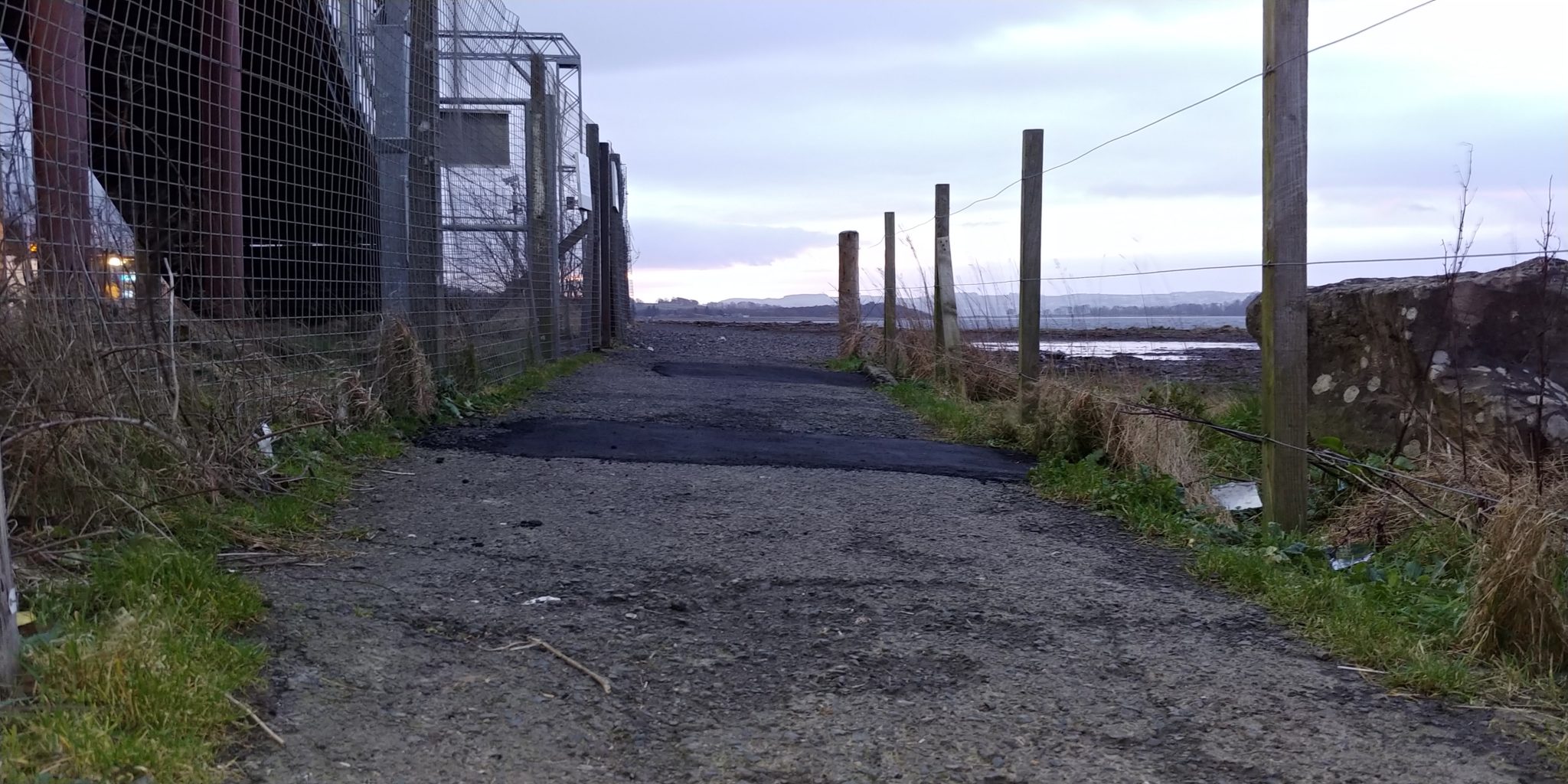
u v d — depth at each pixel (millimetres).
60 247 4332
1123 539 5215
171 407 4430
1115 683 3393
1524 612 3559
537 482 5832
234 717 2750
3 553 2664
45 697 2615
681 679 3303
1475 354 6234
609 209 16000
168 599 3270
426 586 3953
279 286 6961
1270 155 5078
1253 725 3117
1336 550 4934
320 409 5848
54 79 4496
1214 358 15672
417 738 2814
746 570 4414
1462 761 2930
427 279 8195
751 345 19016
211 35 5953
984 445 8039
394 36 7973
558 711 3033
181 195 5602
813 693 3242
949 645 3672
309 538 4402
